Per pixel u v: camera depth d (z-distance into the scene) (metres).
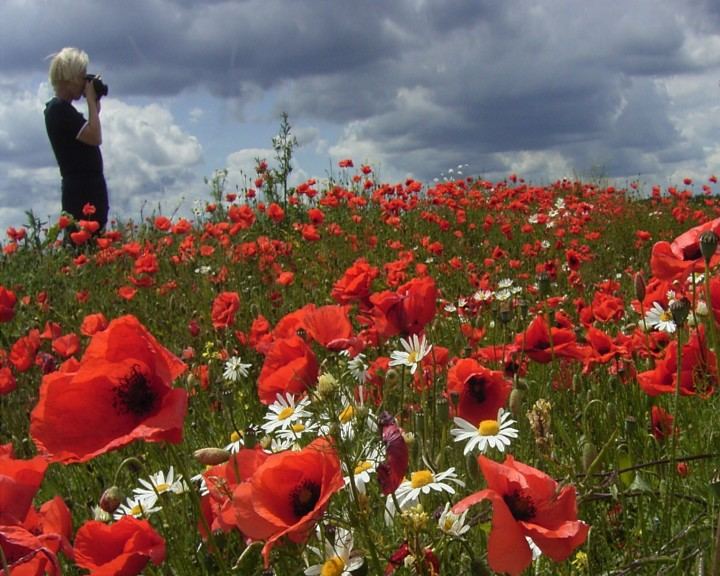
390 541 0.80
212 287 2.80
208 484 0.72
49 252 3.51
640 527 0.86
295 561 0.80
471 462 0.81
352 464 0.67
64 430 0.61
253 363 1.83
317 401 0.77
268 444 0.91
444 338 1.88
